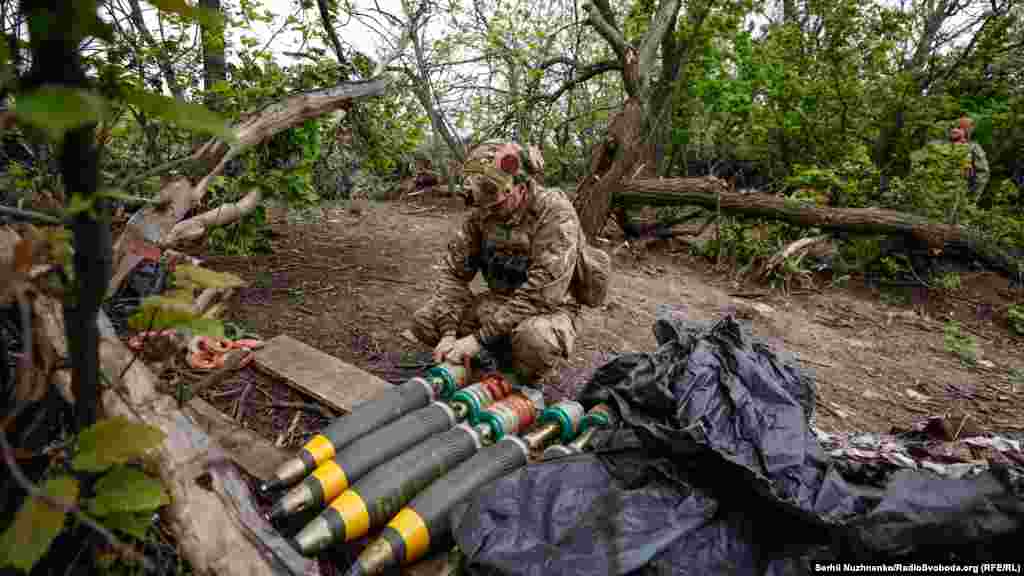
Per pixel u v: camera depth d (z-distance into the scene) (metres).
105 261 0.89
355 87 3.48
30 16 0.66
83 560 1.30
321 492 1.84
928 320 5.57
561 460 1.92
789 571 1.61
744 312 5.00
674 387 2.14
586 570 1.56
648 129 8.18
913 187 7.09
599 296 2.79
